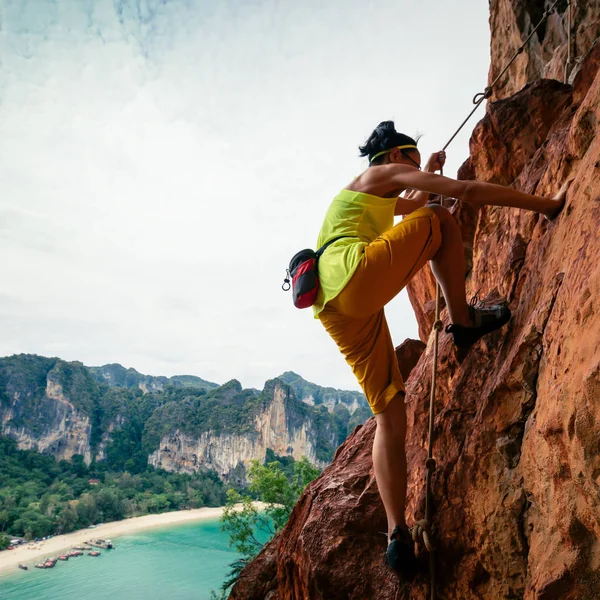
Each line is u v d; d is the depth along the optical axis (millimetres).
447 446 2318
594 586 1405
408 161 2387
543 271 2152
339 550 2525
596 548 1420
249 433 130750
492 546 1889
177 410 143875
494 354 2439
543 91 3555
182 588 52062
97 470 126938
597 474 1294
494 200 2111
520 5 5547
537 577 1590
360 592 2377
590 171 1864
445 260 2188
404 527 2135
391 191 2264
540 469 1669
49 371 142375
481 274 3174
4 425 125250
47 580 54312
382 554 2479
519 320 2268
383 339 2326
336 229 2215
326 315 2215
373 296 2004
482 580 1940
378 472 2248
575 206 1945
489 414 2076
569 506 1476
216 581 54469
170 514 96188
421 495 2324
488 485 1984
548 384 1686
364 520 2615
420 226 2047
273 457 129625
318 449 145375
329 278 2092
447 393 2701
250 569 3672
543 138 3469
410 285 5062
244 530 21750
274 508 22672
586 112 2273
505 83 6195
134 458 134625
